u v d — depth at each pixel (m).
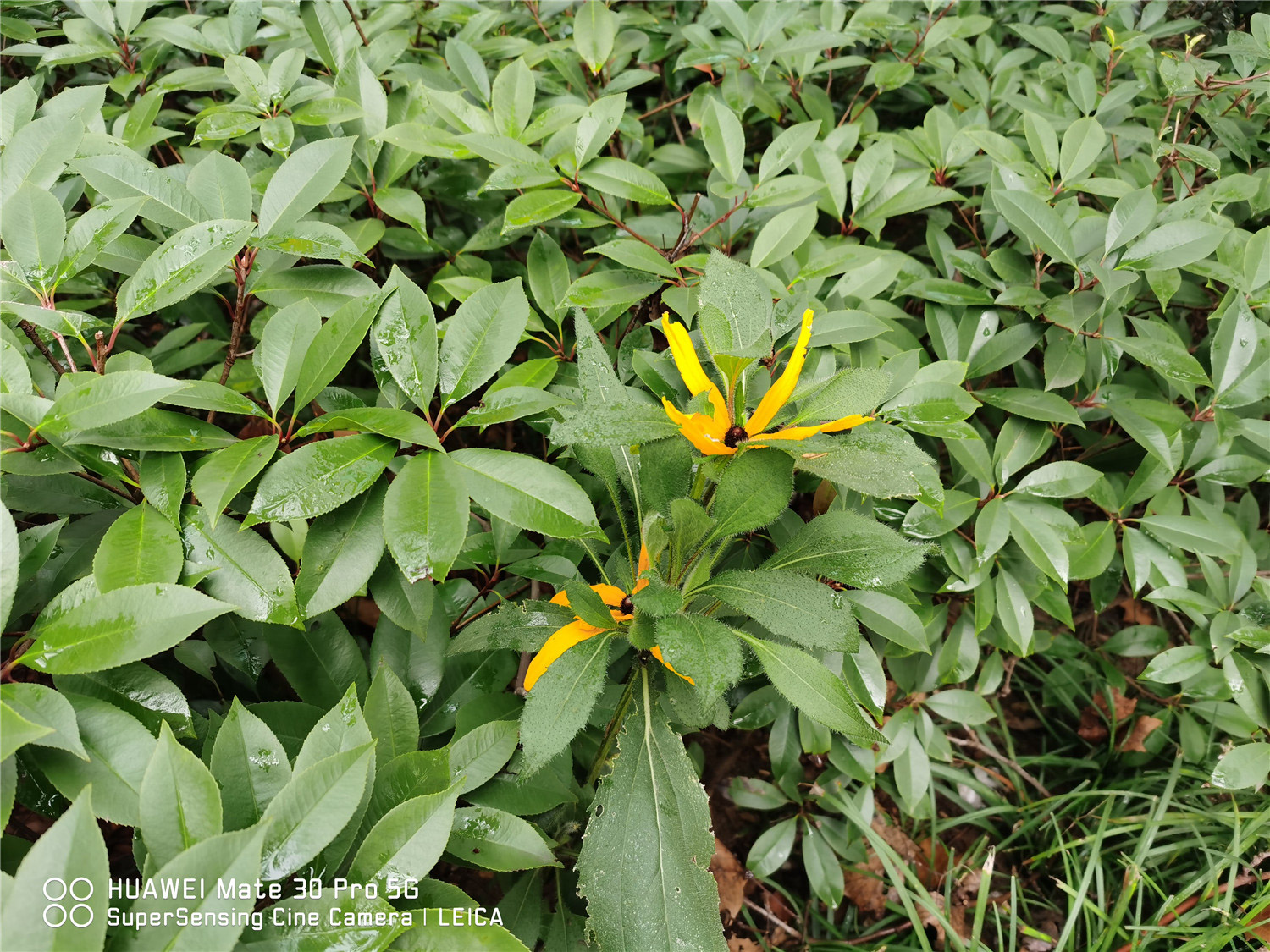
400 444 0.40
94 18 0.58
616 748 0.44
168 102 0.68
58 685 0.35
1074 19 0.70
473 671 0.48
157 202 0.43
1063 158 0.58
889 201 0.59
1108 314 0.55
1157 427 0.53
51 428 0.34
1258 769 0.53
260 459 0.37
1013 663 0.68
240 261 0.45
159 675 0.36
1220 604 0.55
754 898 0.62
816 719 0.36
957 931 0.60
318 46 0.57
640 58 0.70
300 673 0.46
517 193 0.60
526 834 0.39
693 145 0.71
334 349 0.40
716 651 0.33
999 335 0.55
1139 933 0.55
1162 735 0.63
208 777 0.31
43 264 0.40
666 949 0.37
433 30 0.70
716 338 0.33
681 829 0.39
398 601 0.42
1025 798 0.65
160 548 0.36
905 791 0.57
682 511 0.35
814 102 0.68
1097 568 0.54
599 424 0.35
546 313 0.53
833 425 0.35
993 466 0.53
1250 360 0.53
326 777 0.32
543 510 0.38
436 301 0.54
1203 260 0.56
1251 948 0.53
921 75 0.76
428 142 0.50
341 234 0.44
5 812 0.30
